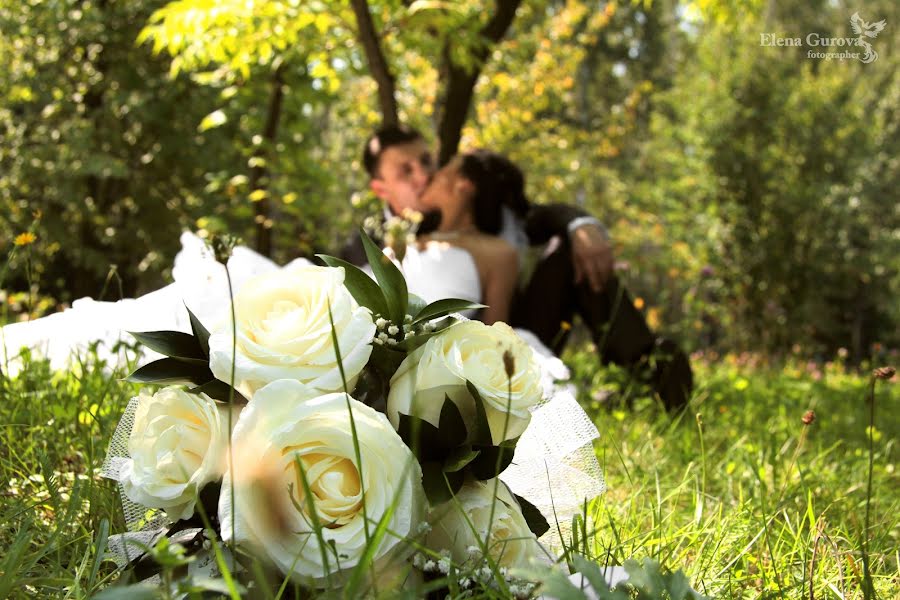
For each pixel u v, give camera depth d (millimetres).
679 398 3912
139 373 1294
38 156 12750
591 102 29031
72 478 1795
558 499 1509
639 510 2018
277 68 8086
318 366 1177
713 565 1587
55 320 2361
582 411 1496
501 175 4125
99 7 13094
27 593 1229
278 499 1115
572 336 7238
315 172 9430
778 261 15742
